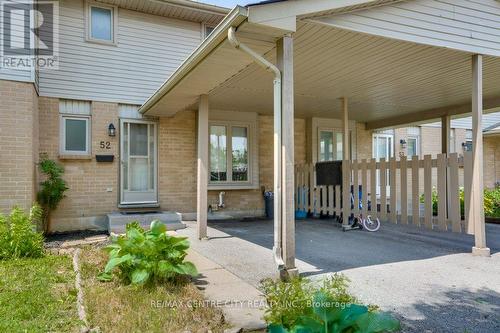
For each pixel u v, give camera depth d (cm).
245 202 984
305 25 432
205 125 656
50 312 306
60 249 579
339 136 1127
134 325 273
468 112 888
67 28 770
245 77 630
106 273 397
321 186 874
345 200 781
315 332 224
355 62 574
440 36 503
